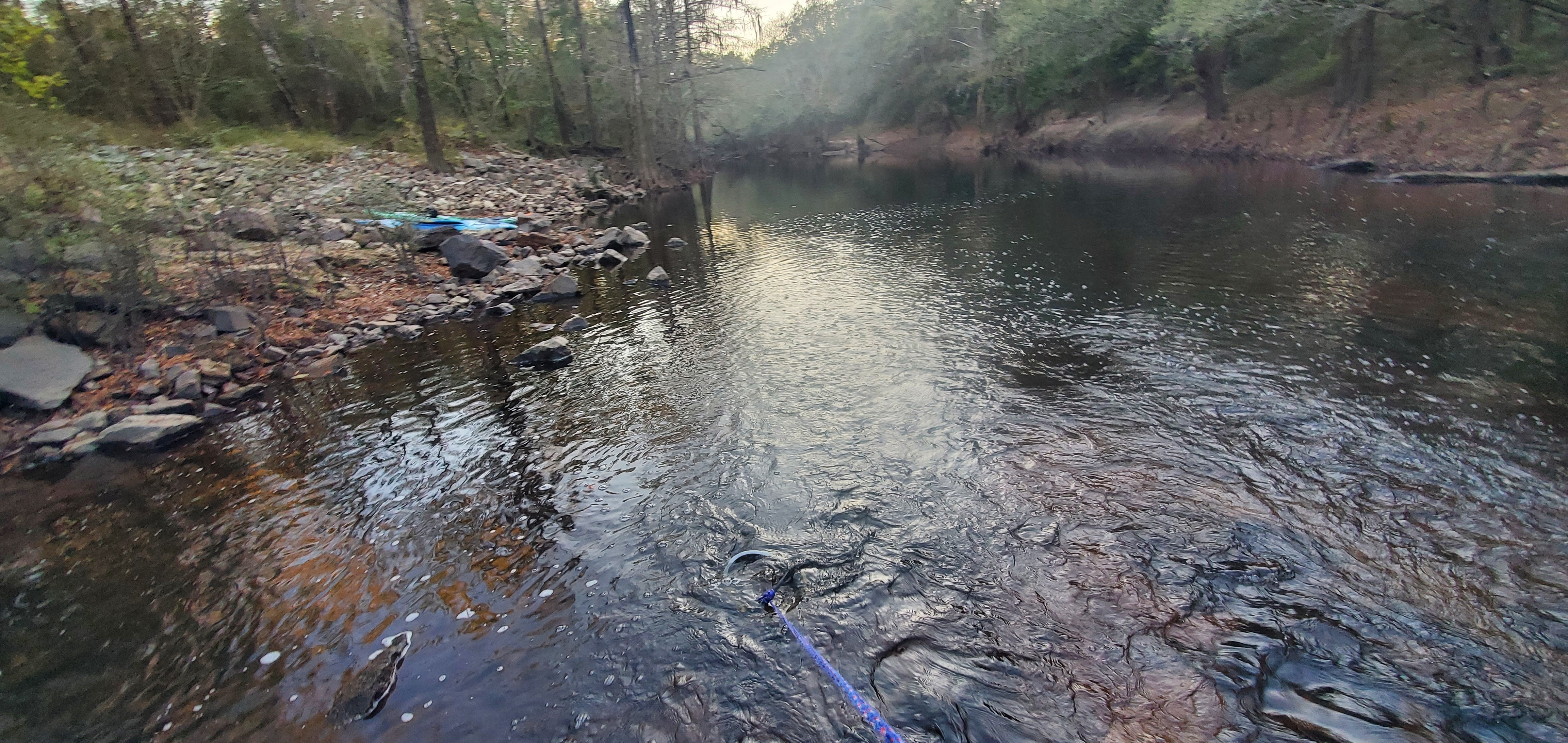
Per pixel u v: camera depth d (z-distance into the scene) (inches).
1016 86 1742.1
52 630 179.5
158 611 184.1
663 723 139.5
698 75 1274.6
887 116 2244.1
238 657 165.8
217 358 349.7
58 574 203.0
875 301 434.0
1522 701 130.6
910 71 2091.5
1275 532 180.9
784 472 229.9
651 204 1072.8
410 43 893.8
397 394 322.3
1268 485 201.9
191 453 274.7
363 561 199.6
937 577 174.6
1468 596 155.9
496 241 614.5
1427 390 253.0
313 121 1088.8
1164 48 1355.8
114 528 225.6
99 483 254.2
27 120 406.0
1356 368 276.5
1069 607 161.2
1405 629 148.4
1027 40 1544.0
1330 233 515.5
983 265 512.4
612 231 681.6
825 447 244.7
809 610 167.0
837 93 2363.4
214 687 157.1
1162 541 180.7
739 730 136.8
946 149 1924.2
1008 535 187.9
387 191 654.5
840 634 158.9
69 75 812.6
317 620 176.6
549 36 1505.9
